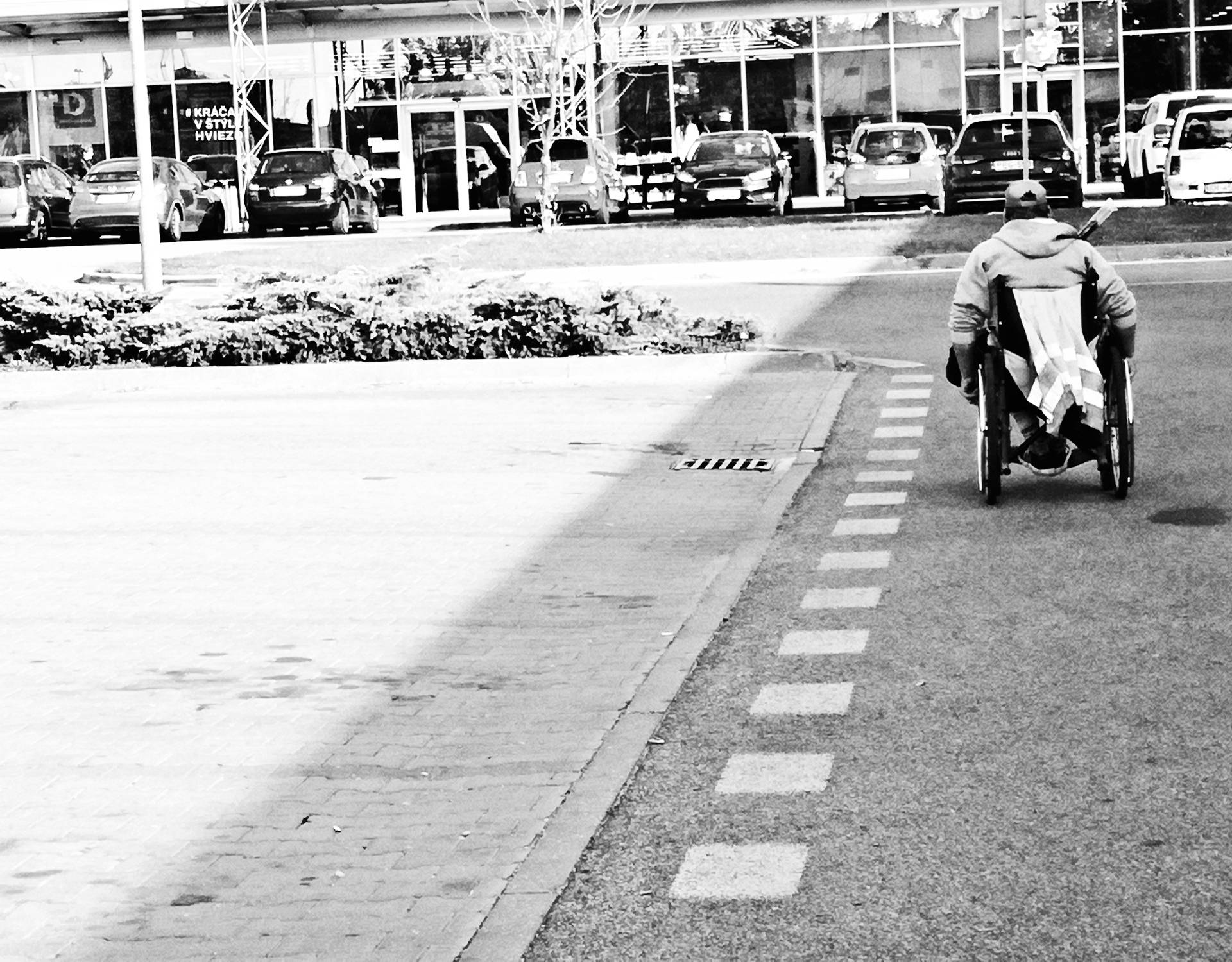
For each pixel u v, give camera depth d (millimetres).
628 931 5652
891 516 11719
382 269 20938
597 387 18234
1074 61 51469
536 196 44156
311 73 52969
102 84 54281
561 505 12641
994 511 11688
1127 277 25734
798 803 6719
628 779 7062
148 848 6504
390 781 7164
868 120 51875
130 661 9109
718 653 8812
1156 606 9211
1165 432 14133
